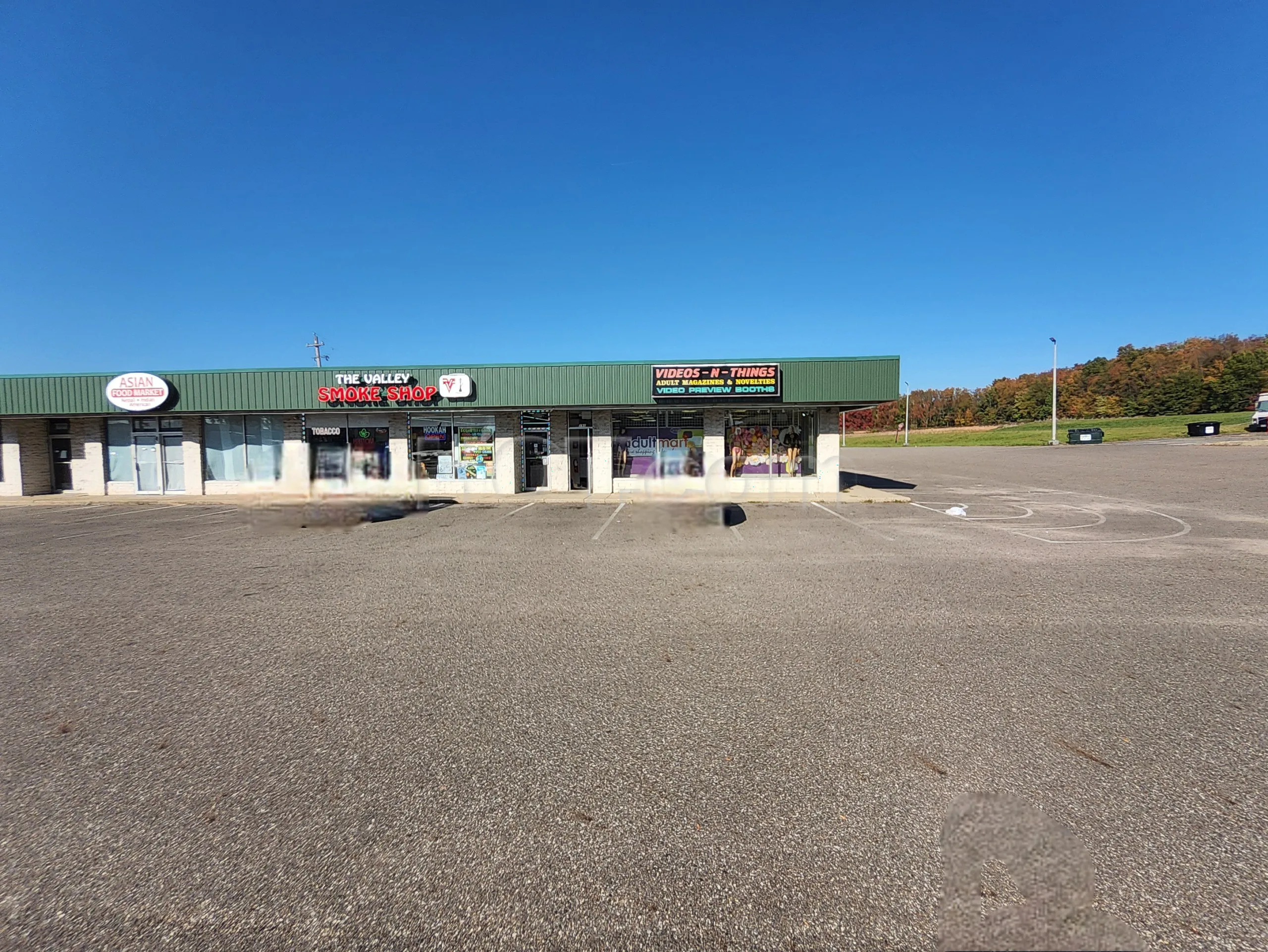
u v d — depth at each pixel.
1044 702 3.98
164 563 8.87
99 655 5.01
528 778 3.15
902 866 2.47
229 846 2.66
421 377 18.33
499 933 2.18
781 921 2.21
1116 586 7.09
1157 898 2.26
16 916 2.27
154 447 19.77
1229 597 6.55
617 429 19.06
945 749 3.40
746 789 3.04
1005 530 11.47
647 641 5.25
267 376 18.58
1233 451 33.03
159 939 2.16
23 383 18.72
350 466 19.44
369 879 2.45
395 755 3.40
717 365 17.53
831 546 9.91
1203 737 3.50
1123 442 49.75
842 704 3.98
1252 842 2.58
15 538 11.52
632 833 2.71
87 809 2.92
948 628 5.53
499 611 6.21
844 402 17.56
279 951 2.11
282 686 4.37
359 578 7.81
